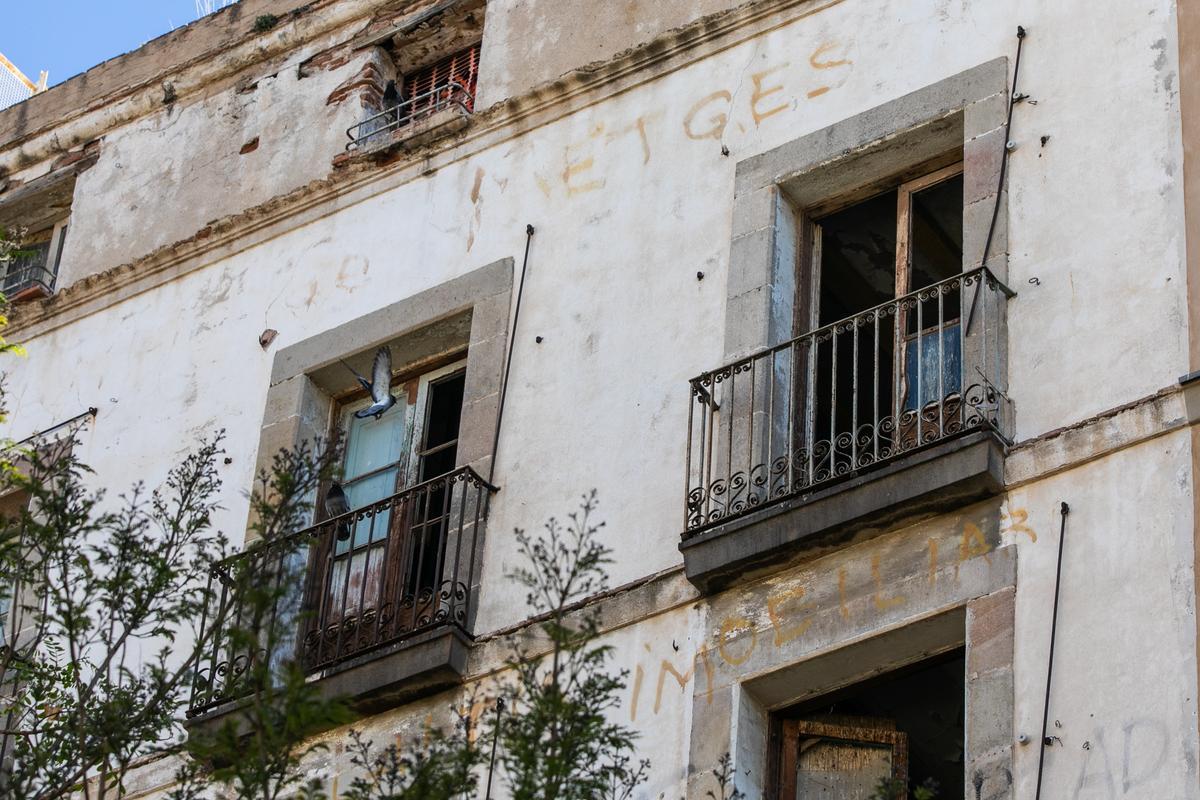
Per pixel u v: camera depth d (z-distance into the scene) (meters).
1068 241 16.58
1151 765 14.21
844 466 16.56
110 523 16.27
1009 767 14.66
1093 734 14.52
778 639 16.28
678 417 17.81
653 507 17.48
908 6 18.58
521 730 13.33
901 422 17.03
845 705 16.50
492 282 19.59
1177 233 16.16
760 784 16.11
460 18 21.86
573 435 18.31
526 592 17.70
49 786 14.95
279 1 23.22
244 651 18.28
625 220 19.22
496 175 20.33
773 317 17.91
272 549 16.88
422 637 17.61
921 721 16.55
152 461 20.86
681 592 16.89
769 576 16.56
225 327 21.34
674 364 18.12
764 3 19.44
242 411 20.58
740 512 16.58
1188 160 16.38
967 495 15.82
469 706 17.06
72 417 21.78
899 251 17.98
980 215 17.00
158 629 15.55
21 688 18.97
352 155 21.39
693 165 19.11
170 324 21.80
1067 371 16.06
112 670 19.34
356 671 17.73
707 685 16.38
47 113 24.38
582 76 20.23
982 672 15.11
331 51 22.61
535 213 19.83
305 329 20.69
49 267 23.83
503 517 18.22
